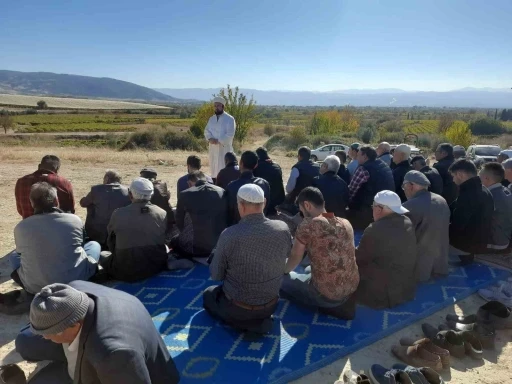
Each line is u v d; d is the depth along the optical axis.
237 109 32.50
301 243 3.58
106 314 2.09
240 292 3.35
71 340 2.04
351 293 3.71
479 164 14.68
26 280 3.73
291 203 6.73
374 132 47.84
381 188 6.04
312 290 3.73
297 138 36.62
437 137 40.47
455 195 6.40
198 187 5.00
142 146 31.20
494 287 4.52
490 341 3.47
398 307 4.04
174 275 4.70
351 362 3.23
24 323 3.70
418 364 3.18
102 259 4.71
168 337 3.44
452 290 4.45
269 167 6.60
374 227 3.94
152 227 4.40
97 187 5.20
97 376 2.03
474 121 61.81
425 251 4.48
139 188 4.35
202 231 4.91
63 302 1.93
